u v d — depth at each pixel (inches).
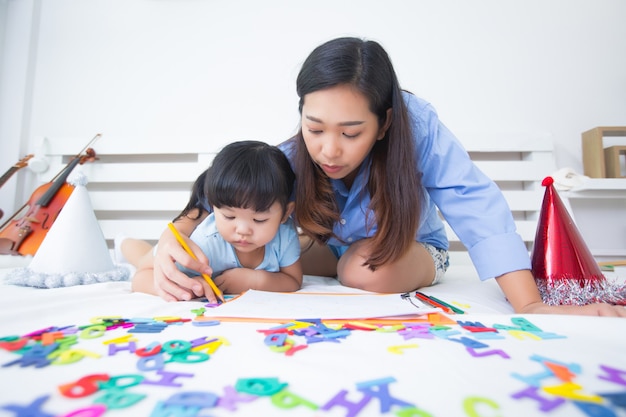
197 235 33.3
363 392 11.3
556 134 68.6
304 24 70.7
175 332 17.6
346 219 36.2
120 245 51.0
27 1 71.3
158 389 11.4
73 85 71.4
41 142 67.5
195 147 67.6
